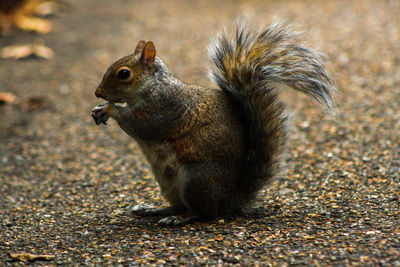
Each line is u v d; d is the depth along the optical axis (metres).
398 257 6.38
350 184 9.59
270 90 8.32
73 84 17.62
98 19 25.77
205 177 8.07
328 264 6.39
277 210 8.68
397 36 19.23
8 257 7.36
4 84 17.81
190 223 8.34
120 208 9.48
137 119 8.18
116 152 12.96
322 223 7.82
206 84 16.27
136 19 25.58
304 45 8.51
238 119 8.36
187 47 20.45
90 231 8.28
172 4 28.38
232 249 7.08
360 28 20.66
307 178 10.18
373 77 15.88
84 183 11.09
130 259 7.03
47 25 24.08
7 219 9.05
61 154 13.00
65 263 7.08
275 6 25.61
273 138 8.38
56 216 9.16
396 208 8.18
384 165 10.27
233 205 8.45
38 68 19.28
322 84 8.30
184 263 6.78
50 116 15.40
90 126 14.71
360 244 6.86
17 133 14.36
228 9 26.09
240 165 8.29
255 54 8.41
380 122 12.83
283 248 6.97
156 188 10.54
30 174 11.84
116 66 8.19
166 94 8.11
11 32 23.30
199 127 8.07
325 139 12.27
